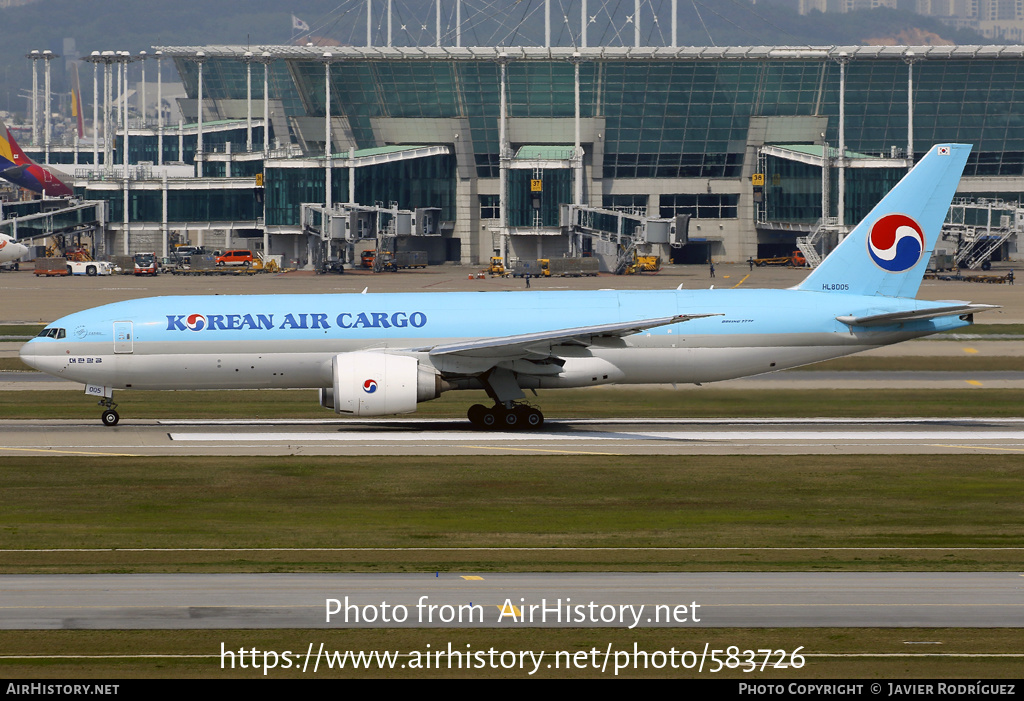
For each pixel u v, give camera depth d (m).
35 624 98.00
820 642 94.12
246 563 116.44
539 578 110.81
